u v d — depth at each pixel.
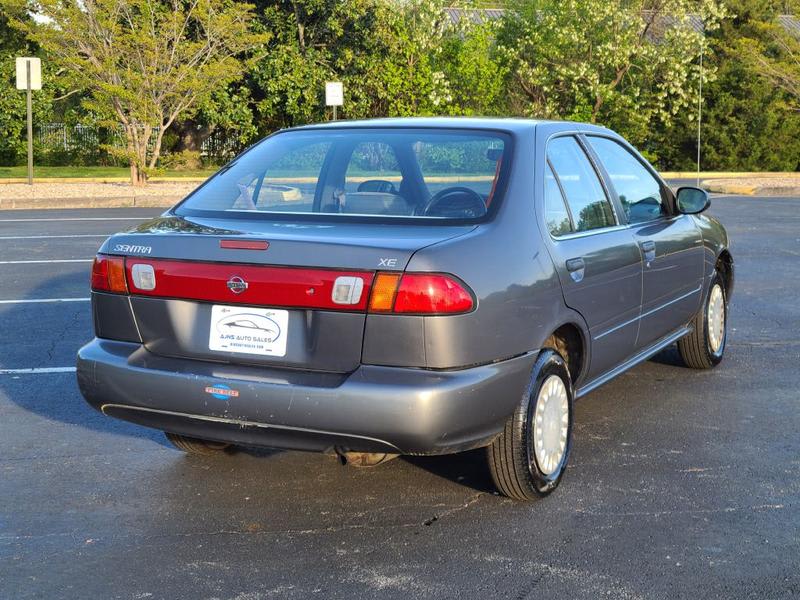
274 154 4.53
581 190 4.65
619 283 4.73
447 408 3.46
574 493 4.28
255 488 4.37
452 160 4.22
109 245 4.01
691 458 4.76
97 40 20.72
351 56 26.91
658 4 29.27
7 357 6.75
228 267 3.70
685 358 6.46
